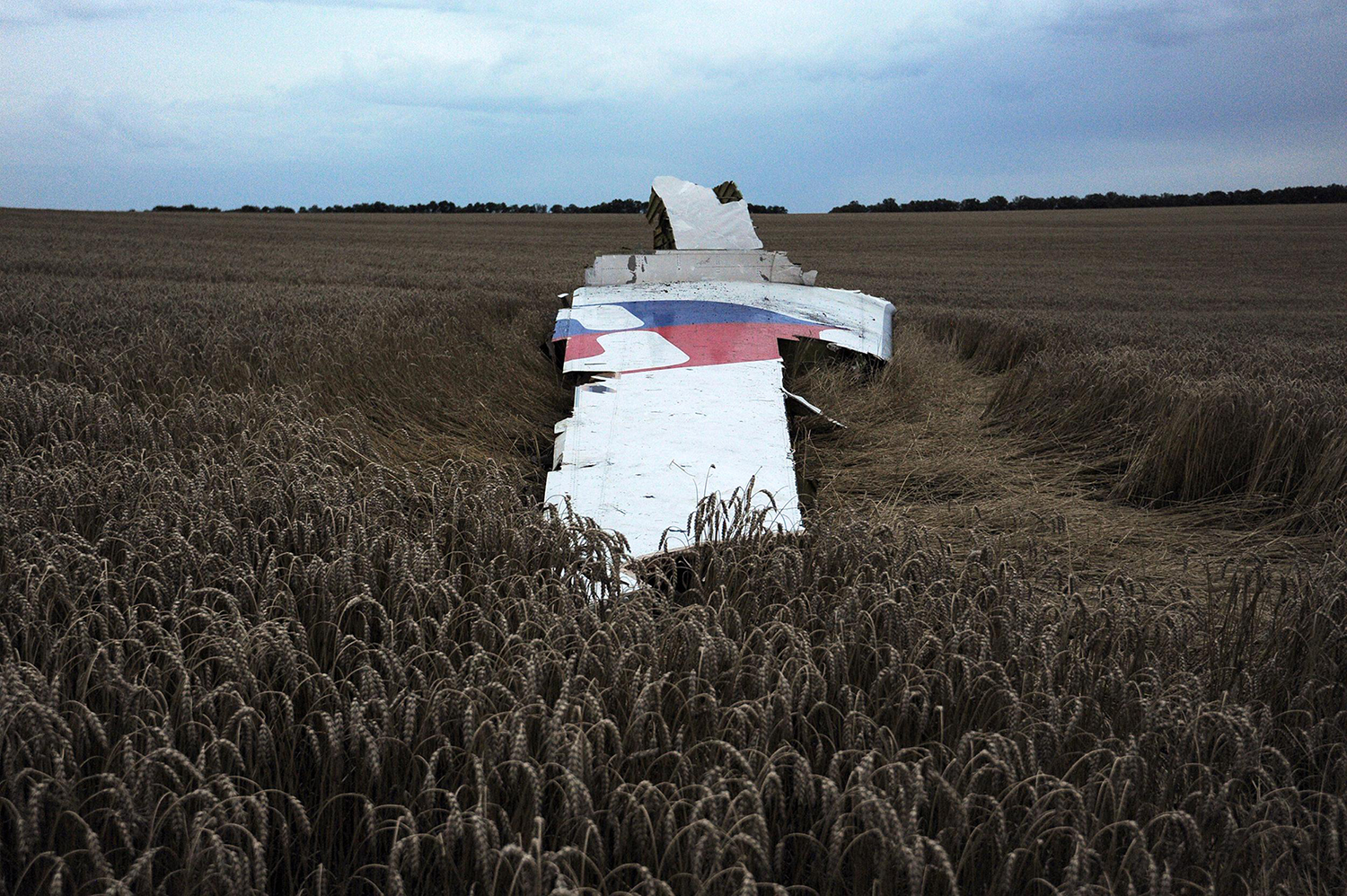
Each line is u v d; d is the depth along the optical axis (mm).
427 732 2189
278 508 3307
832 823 1928
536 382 7477
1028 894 1977
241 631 2359
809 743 2326
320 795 2123
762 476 4363
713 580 3201
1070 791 1991
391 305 11156
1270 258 36906
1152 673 2506
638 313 7387
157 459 4176
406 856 1852
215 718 2219
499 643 2646
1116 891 1959
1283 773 2387
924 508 4996
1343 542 4125
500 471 4484
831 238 49031
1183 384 6523
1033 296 21266
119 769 2104
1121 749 2297
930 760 2107
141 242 36156
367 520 3281
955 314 13781
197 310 10820
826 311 7977
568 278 22109
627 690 2342
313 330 8125
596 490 4203
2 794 1944
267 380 6496
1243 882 1985
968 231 55094
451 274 23219
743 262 9141
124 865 1927
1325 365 9031
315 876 1957
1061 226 58812
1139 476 5375
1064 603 3045
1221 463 5250
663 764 2180
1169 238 48000
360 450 4902
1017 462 5941
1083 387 6781
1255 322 16281
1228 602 3342
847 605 2656
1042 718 2344
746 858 1779
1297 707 2623
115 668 2078
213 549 2977
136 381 6004
